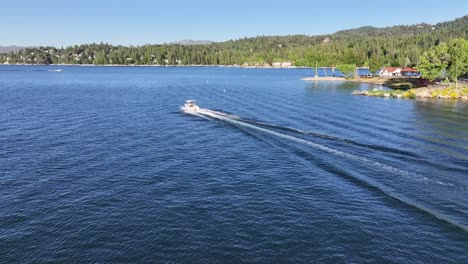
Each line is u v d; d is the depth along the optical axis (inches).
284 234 1294.3
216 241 1250.6
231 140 2532.0
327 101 4527.6
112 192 1636.3
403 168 1911.9
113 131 2778.1
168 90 5984.3
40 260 1147.9
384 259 1159.6
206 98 4835.1
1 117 3265.3
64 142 2431.1
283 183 1748.3
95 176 1822.1
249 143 2453.2
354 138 2536.9
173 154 2199.8
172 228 1331.2
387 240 1259.8
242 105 4151.1
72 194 1612.9
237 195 1614.2
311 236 1283.2
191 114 3540.8
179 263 1135.0
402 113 3599.9
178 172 1891.0
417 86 6112.2
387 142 2426.2
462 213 1422.2
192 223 1366.9
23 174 1836.9
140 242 1244.5
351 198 1578.5
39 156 2122.3
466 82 6033.5
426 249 1208.8
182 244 1232.8
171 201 1549.0
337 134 2659.9
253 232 1307.8
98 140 2498.8
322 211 1464.1
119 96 5059.1
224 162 2055.9
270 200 1563.7
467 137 2571.4
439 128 2878.9
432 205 1493.6
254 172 1897.1
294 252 1192.8
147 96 5078.7
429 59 5556.1
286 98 4832.7
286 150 2271.2
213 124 3068.4
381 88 6353.3
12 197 1574.8
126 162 2039.9
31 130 2768.2
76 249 1205.1
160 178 1806.1
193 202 1540.4
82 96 5014.8
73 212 1448.1
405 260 1155.3
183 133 2738.7
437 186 1675.7
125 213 1441.9
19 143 2388.0
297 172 1892.2
